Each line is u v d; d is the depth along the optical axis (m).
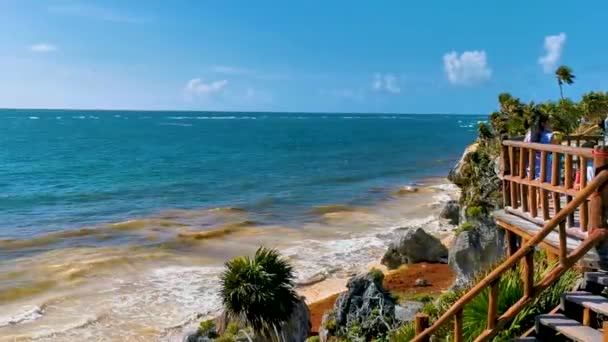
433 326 7.78
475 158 23.94
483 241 19.72
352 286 16.42
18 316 20.91
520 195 9.87
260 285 16.34
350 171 73.56
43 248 31.31
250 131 183.25
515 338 7.83
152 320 20.80
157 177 65.69
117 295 23.42
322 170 74.50
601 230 7.05
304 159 90.44
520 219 9.65
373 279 16.42
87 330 19.89
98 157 89.88
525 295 7.27
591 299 7.36
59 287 24.33
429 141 139.00
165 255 29.77
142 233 35.38
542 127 11.95
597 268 7.29
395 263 27.56
